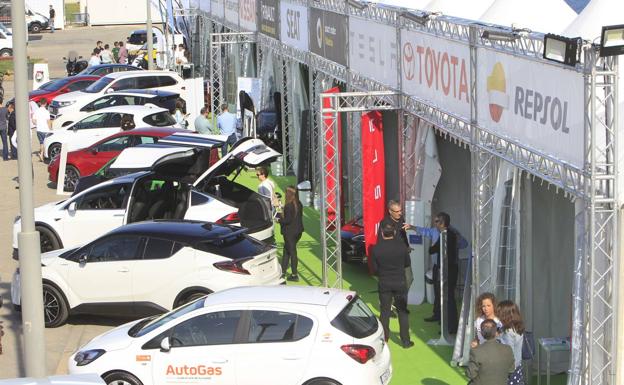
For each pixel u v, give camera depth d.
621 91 12.86
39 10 85.25
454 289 17.41
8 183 31.98
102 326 18.86
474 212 15.98
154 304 18.02
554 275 15.89
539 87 13.55
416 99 18.92
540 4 16.98
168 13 54.09
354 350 13.42
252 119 32.62
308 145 27.89
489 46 15.17
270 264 18.28
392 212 17.97
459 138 16.67
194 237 17.97
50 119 38.75
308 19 26.89
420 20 17.75
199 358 13.84
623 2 14.69
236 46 39.56
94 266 18.25
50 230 22.38
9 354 17.47
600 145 12.39
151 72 42.88
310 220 26.72
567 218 15.80
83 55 68.50
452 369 16.14
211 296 14.52
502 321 13.81
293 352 13.57
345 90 26.08
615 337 12.57
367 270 22.16
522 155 14.26
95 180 25.19
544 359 15.18
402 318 17.16
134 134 30.41
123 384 14.05
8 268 22.59
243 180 31.34
